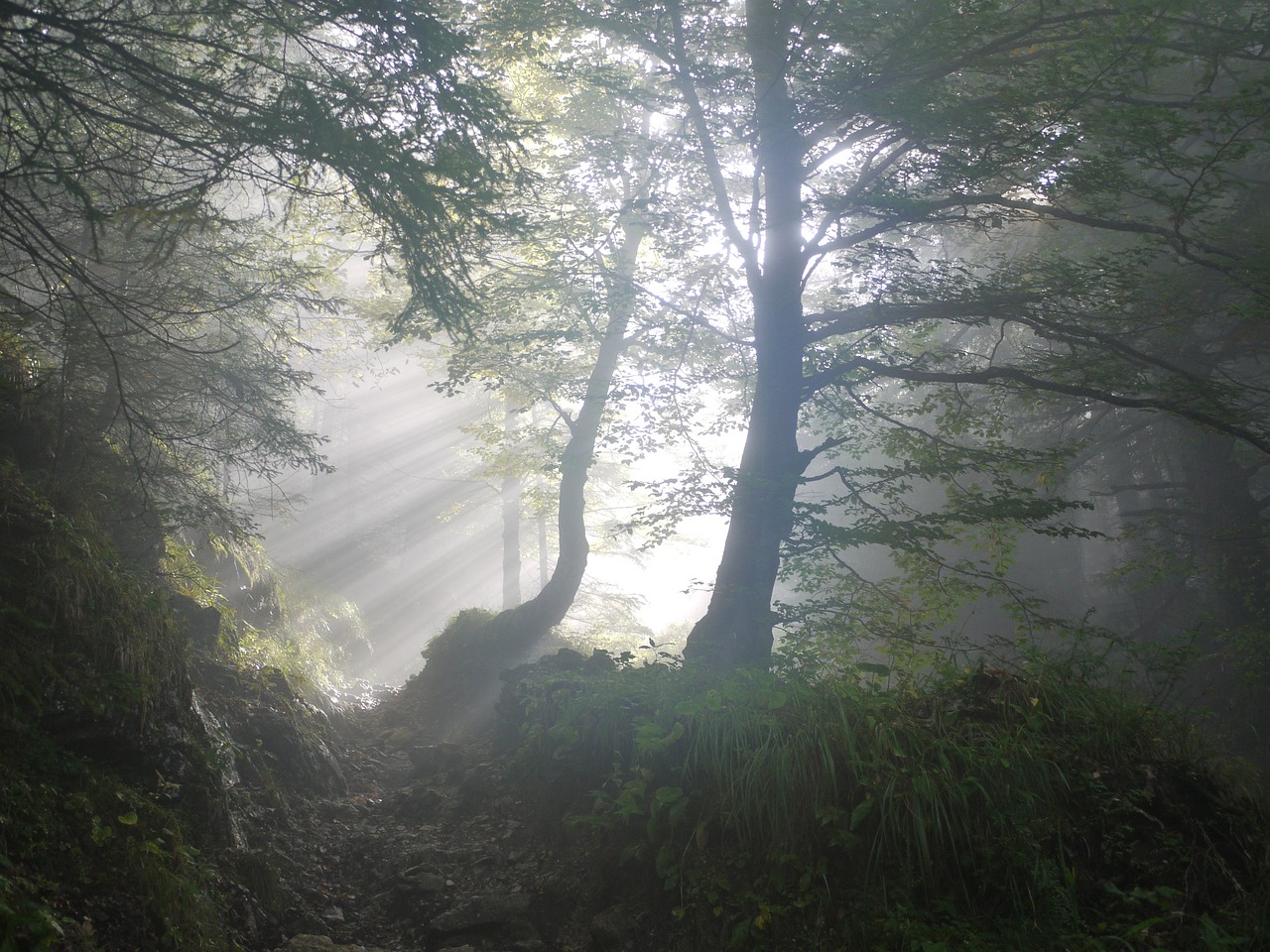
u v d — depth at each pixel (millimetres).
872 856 5199
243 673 9508
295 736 8820
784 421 9812
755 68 9203
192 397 9828
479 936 5941
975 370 10078
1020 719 5949
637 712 7039
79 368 8875
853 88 8703
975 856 5125
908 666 9250
